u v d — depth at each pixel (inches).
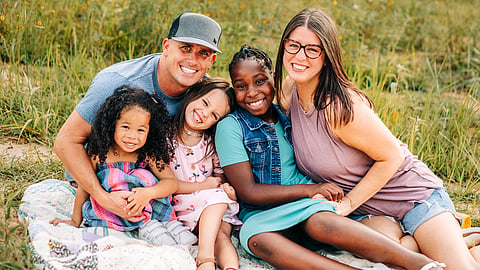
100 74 126.3
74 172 119.2
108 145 119.3
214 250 119.1
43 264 104.7
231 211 127.1
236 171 124.3
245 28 264.1
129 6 240.8
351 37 273.7
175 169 129.8
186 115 127.6
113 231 120.0
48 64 195.8
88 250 109.5
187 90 133.3
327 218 112.9
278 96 130.9
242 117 127.3
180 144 129.6
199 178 130.4
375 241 109.0
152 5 235.1
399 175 124.9
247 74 123.7
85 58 210.5
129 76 126.5
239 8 286.8
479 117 206.1
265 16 281.4
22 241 109.1
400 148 121.6
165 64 126.1
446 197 125.4
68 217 125.5
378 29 300.0
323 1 311.9
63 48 222.5
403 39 296.4
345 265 109.1
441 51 284.2
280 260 112.4
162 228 122.2
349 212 120.6
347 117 115.8
